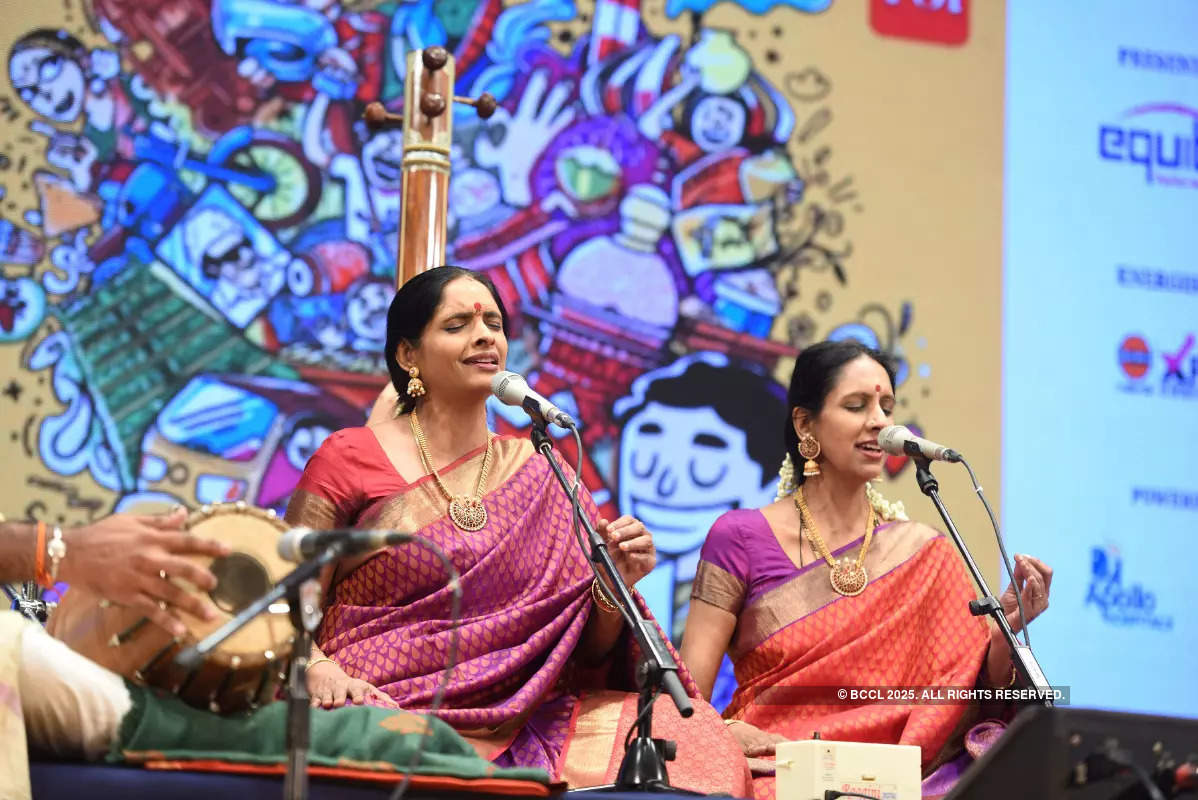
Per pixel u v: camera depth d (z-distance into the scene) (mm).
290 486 10312
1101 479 11602
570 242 11016
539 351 10812
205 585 4527
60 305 10086
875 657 7305
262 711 4836
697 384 11117
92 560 4562
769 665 7418
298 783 4281
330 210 10664
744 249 11383
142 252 10273
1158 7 12336
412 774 4738
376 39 10883
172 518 4680
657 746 5309
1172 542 11641
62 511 9898
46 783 4520
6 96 10148
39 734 4680
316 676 5922
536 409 5898
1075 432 11656
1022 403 11586
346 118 10766
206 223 10414
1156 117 12234
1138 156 12148
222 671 4688
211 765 4680
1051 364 11703
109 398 10086
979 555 11266
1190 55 12336
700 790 5793
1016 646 6410
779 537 7660
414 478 6648
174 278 10312
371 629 6277
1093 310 11852
